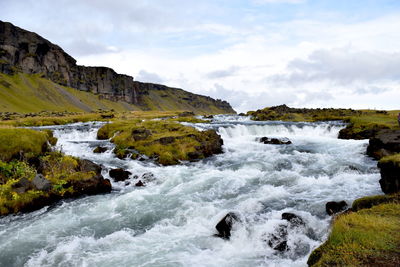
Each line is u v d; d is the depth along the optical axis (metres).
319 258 6.83
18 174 17.17
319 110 102.38
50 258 10.20
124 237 11.59
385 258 6.20
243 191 17.14
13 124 61.38
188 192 17.39
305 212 12.14
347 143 36.38
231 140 41.22
